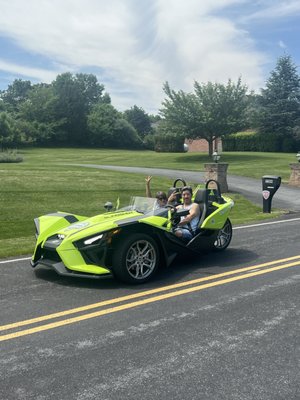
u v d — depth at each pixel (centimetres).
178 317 502
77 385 358
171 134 4031
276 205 1591
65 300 567
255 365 387
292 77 5300
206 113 3859
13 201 1417
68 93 9262
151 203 724
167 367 385
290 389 348
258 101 5447
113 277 657
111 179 1978
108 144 9188
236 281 641
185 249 728
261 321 488
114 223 635
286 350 416
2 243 951
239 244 905
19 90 14112
